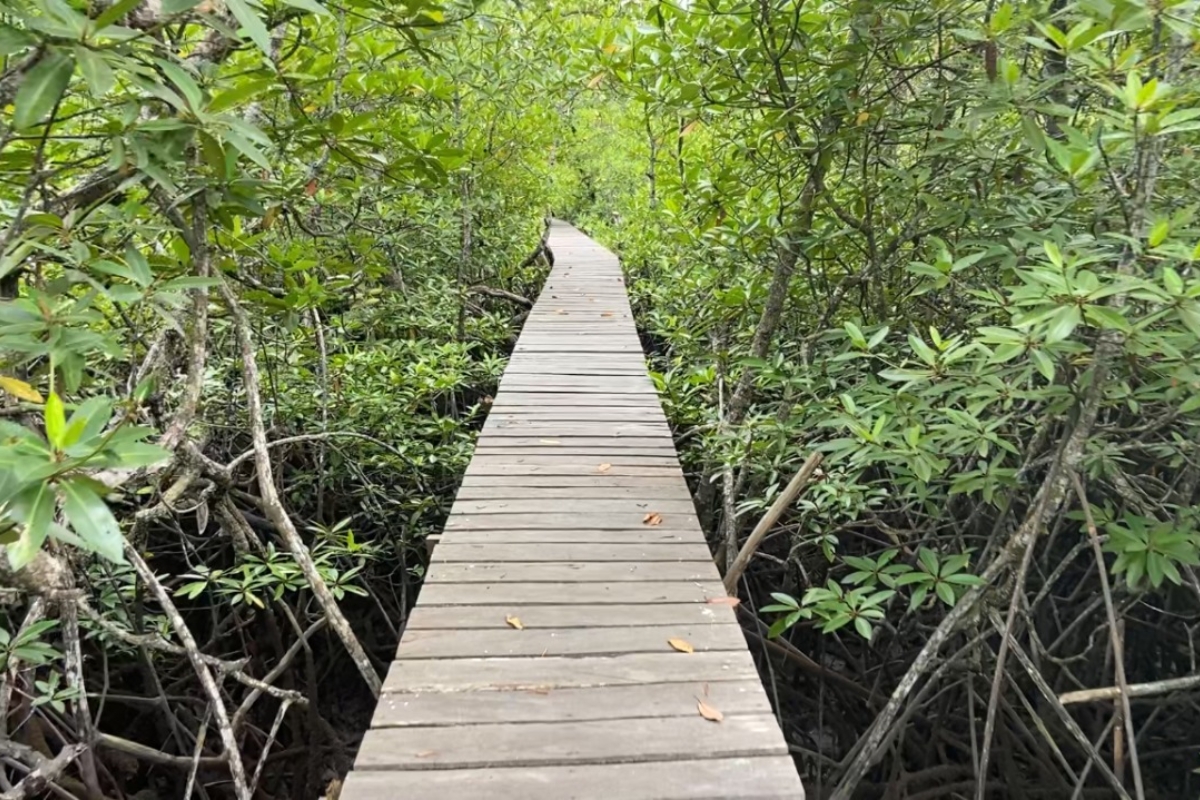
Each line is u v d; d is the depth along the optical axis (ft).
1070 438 7.14
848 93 11.38
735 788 5.28
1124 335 6.22
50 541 5.81
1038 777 12.19
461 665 6.61
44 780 6.61
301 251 11.38
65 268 5.91
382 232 19.93
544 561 8.53
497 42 18.74
